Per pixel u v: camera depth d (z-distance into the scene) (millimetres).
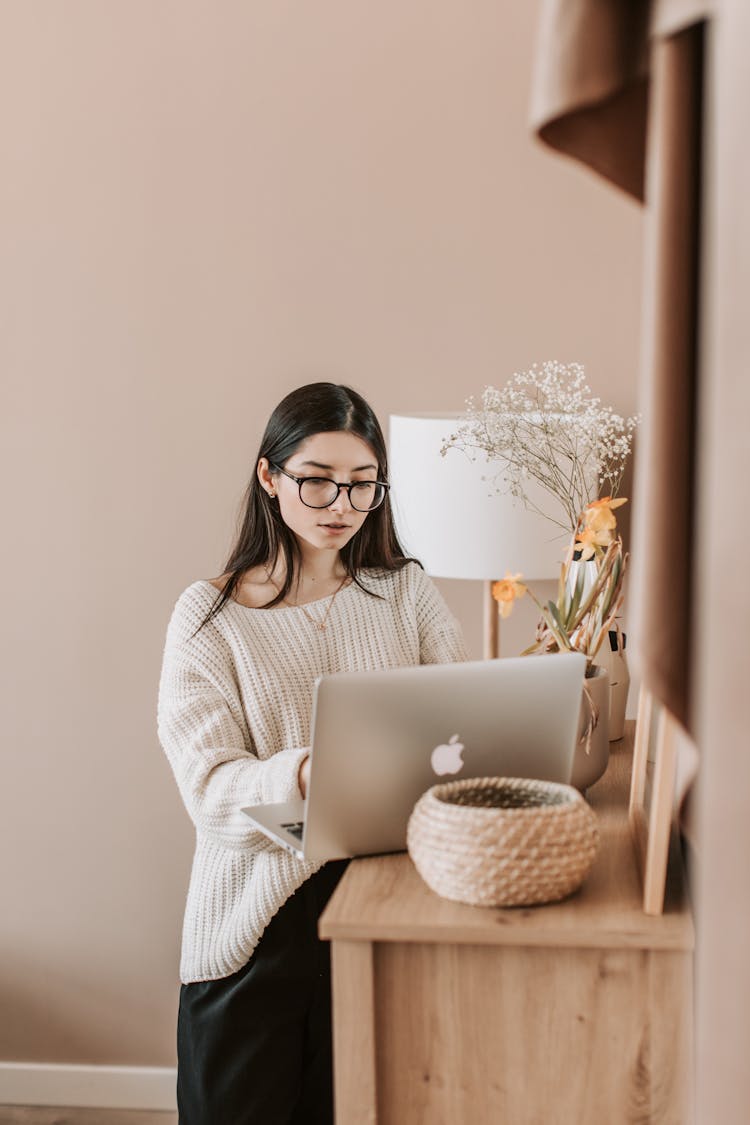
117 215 2684
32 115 2684
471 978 1227
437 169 2598
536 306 2602
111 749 2809
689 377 869
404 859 1364
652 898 1198
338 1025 1229
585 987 1211
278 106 2623
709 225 819
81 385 2730
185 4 2623
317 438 1935
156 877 2832
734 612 793
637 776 1504
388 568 2146
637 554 901
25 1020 2904
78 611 2783
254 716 1938
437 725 1323
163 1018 2865
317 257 2646
